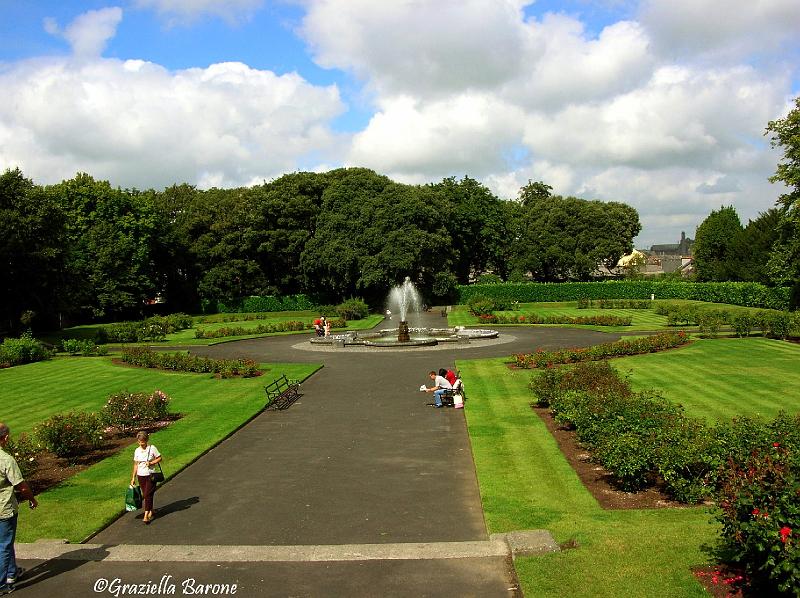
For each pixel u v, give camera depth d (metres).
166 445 18.84
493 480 14.68
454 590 9.50
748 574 8.52
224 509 13.75
